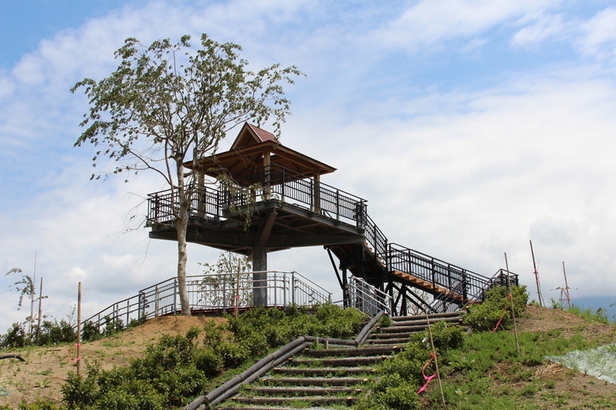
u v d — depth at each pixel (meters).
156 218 23.55
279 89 21.22
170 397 12.60
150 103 19.91
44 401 11.27
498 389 11.16
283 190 22.78
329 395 12.02
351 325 17.69
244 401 12.25
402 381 11.30
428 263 25.42
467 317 15.91
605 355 12.17
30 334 19.45
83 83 19.64
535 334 14.17
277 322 17.89
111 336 18.09
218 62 20.48
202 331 17.66
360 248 26.56
